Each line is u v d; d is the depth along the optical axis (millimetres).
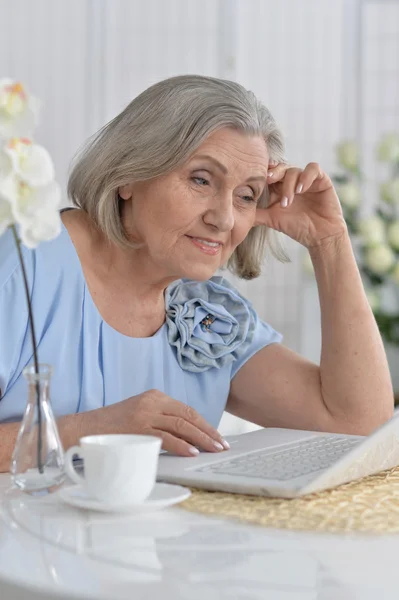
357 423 1848
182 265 1662
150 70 4645
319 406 1868
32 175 979
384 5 4629
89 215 1759
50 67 4574
